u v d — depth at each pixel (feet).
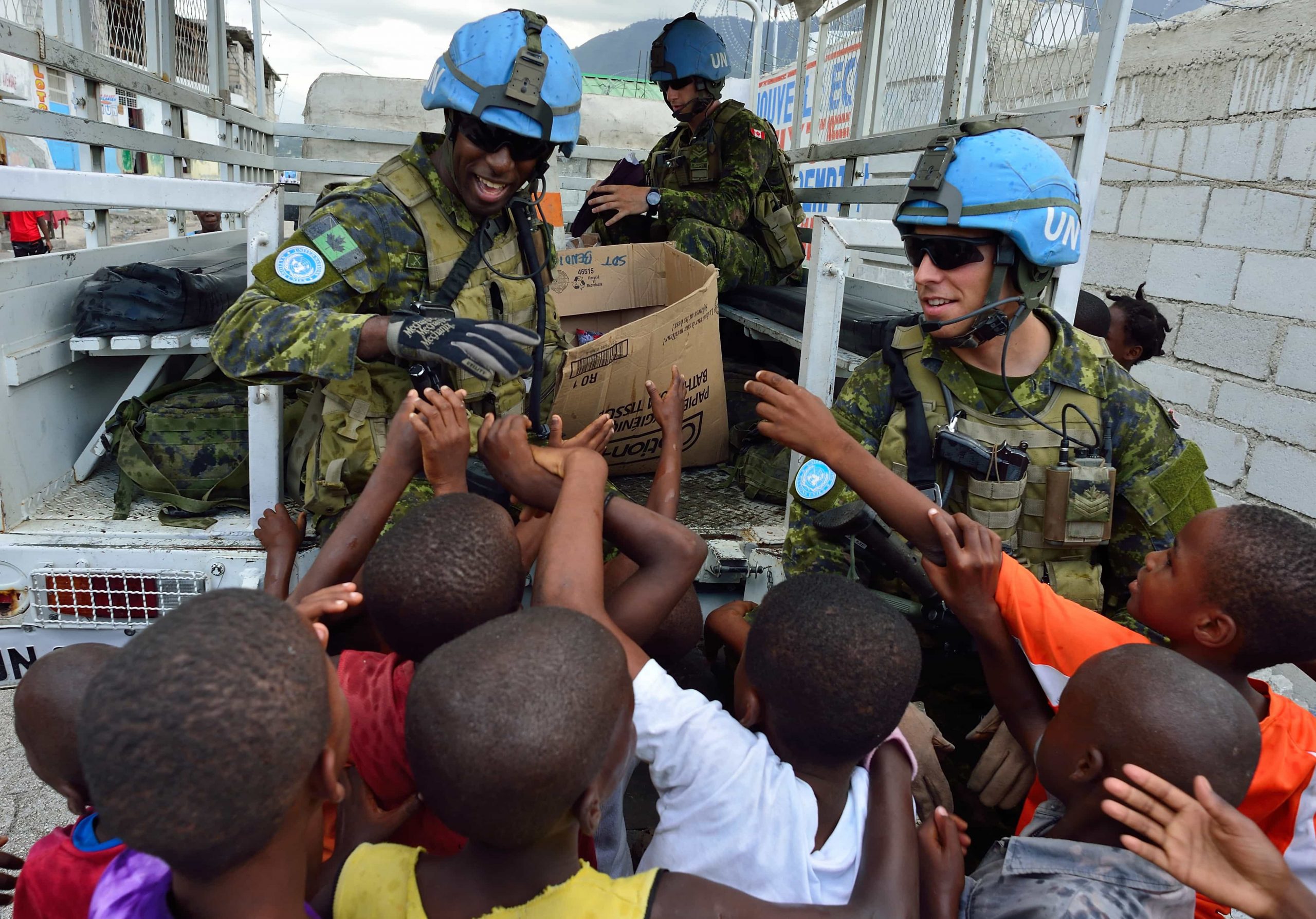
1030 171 5.49
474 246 6.86
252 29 16.31
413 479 6.65
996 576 4.79
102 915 2.97
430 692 3.02
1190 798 3.27
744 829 3.72
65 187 6.17
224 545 7.18
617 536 4.81
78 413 8.37
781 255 11.89
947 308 5.78
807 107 16.55
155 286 8.00
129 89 10.43
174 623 2.60
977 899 3.91
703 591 7.93
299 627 2.78
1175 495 5.91
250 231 6.79
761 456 8.96
